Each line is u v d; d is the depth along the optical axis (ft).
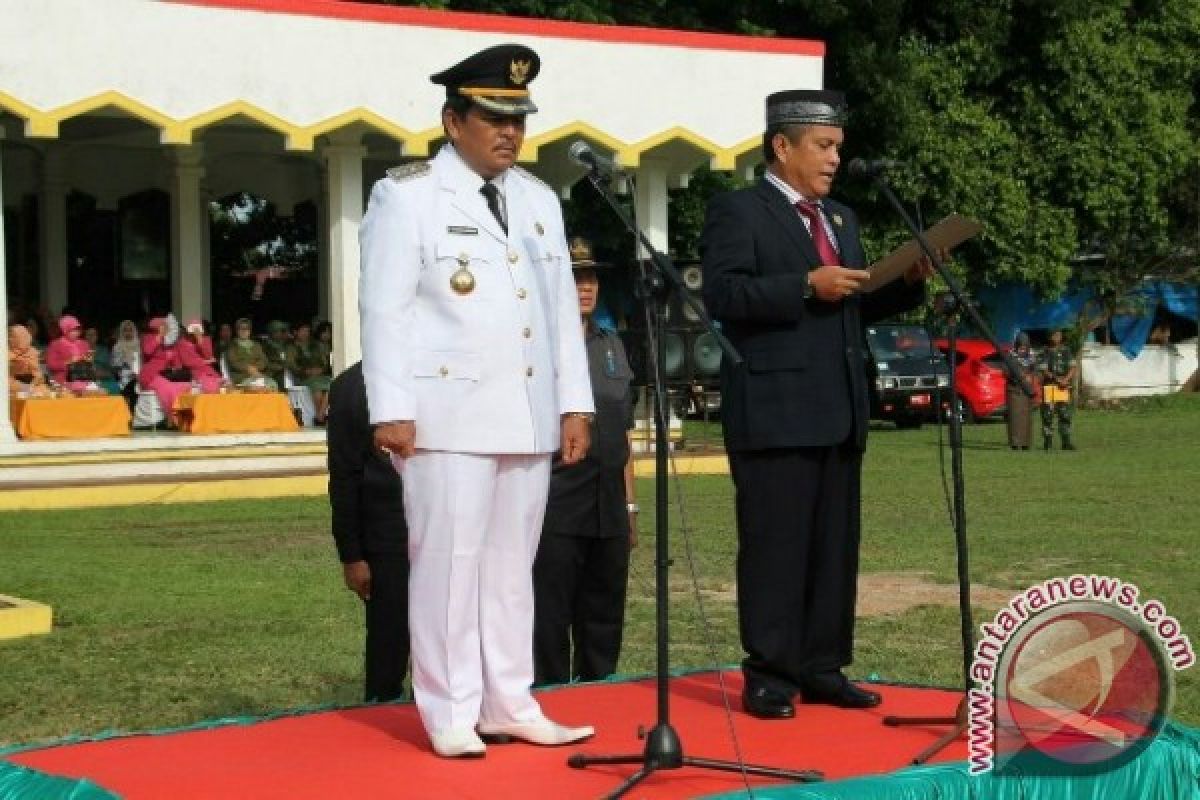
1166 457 94.48
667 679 21.95
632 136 88.58
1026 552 56.59
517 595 23.93
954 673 37.11
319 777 21.90
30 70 74.43
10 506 71.00
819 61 93.71
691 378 91.35
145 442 78.48
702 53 90.27
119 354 90.38
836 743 23.82
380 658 28.66
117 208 104.32
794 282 24.85
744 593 25.81
